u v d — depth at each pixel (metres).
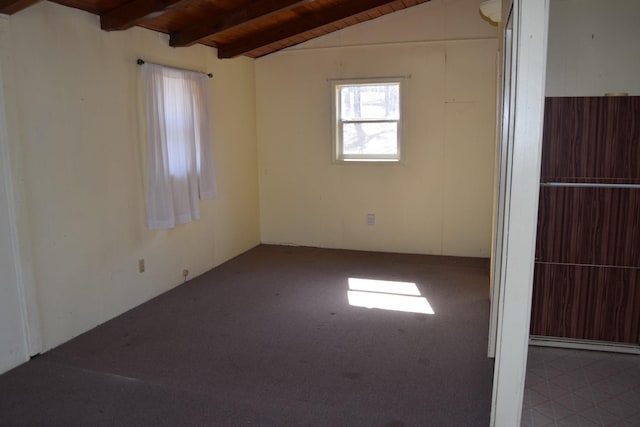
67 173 3.27
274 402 2.53
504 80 2.65
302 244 6.05
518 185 1.90
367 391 2.63
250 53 5.52
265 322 3.63
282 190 6.02
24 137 2.94
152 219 4.02
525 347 2.01
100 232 3.57
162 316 3.75
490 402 2.51
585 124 2.97
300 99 5.75
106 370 2.89
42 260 3.10
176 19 3.95
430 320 3.64
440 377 2.78
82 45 3.36
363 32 5.40
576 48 3.45
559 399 2.54
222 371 2.87
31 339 3.03
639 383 2.71
